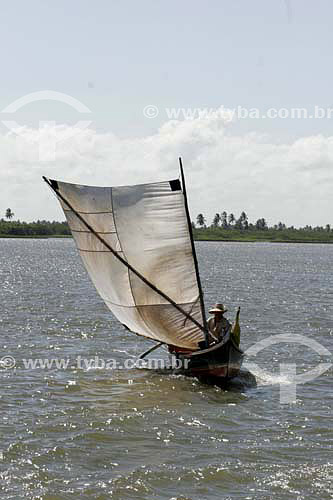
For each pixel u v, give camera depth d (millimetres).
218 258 164625
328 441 20703
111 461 18922
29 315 46750
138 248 29484
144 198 29156
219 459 19109
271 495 16906
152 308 29891
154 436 21000
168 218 28969
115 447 20000
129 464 18734
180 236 28859
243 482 17656
